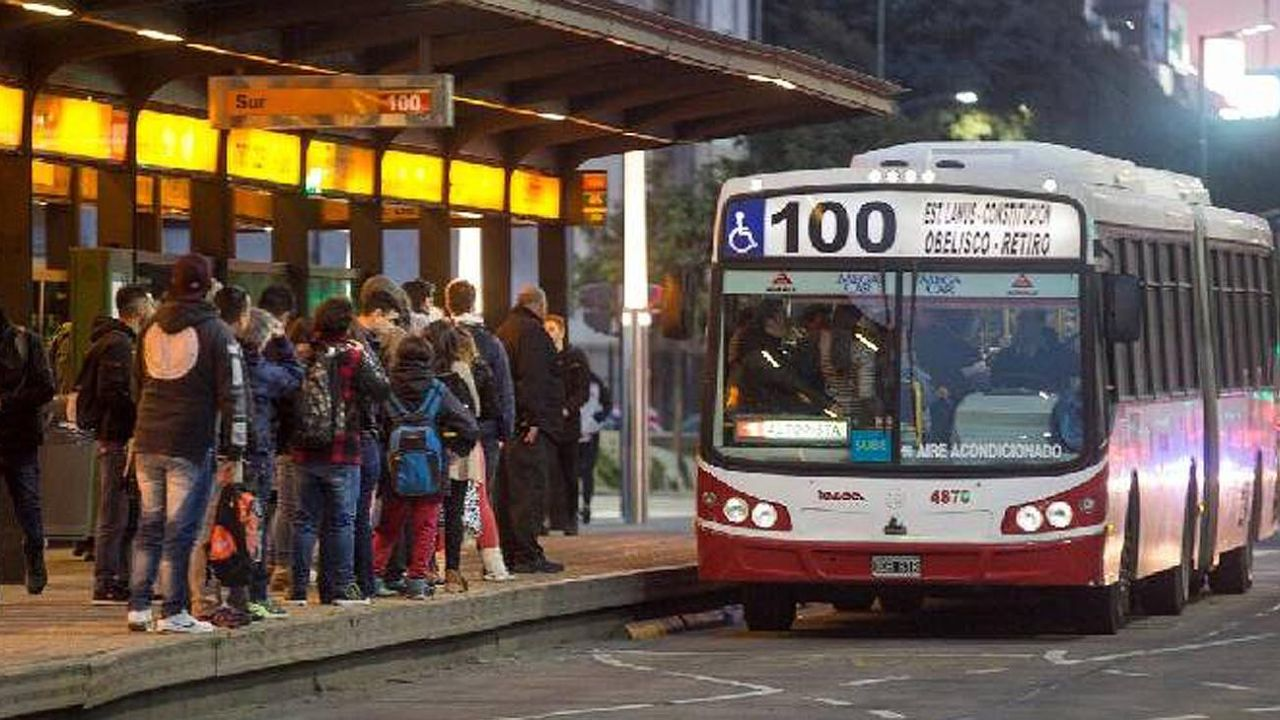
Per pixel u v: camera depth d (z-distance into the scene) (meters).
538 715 18.44
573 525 34.62
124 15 25.27
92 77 27.02
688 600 27.56
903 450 24.06
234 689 19.12
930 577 23.97
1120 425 24.83
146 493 19.12
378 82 25.47
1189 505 27.98
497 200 34.22
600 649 23.95
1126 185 27.05
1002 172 24.31
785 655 23.02
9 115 25.73
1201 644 23.80
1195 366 28.52
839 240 24.38
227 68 27.66
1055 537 23.88
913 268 24.27
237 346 19.05
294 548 21.36
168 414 18.92
